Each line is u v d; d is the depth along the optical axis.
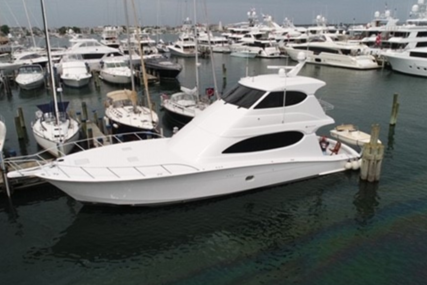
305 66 56.59
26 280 10.23
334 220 12.97
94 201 12.36
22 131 21.47
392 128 23.91
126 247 11.55
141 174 11.98
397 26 58.09
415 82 41.78
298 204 13.77
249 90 13.81
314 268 10.68
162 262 10.97
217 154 12.87
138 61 44.53
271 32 73.75
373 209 13.59
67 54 45.31
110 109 22.81
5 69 42.38
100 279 10.30
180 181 12.40
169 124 24.80
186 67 56.47
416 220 12.86
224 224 12.63
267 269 10.67
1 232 12.31
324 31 78.06
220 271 10.61
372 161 14.90
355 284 10.03
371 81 42.84
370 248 11.48
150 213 12.94
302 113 13.94
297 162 14.18
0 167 14.30
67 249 11.48
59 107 20.52
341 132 19.80
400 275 10.32
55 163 12.55
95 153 13.36
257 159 13.49
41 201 14.16
